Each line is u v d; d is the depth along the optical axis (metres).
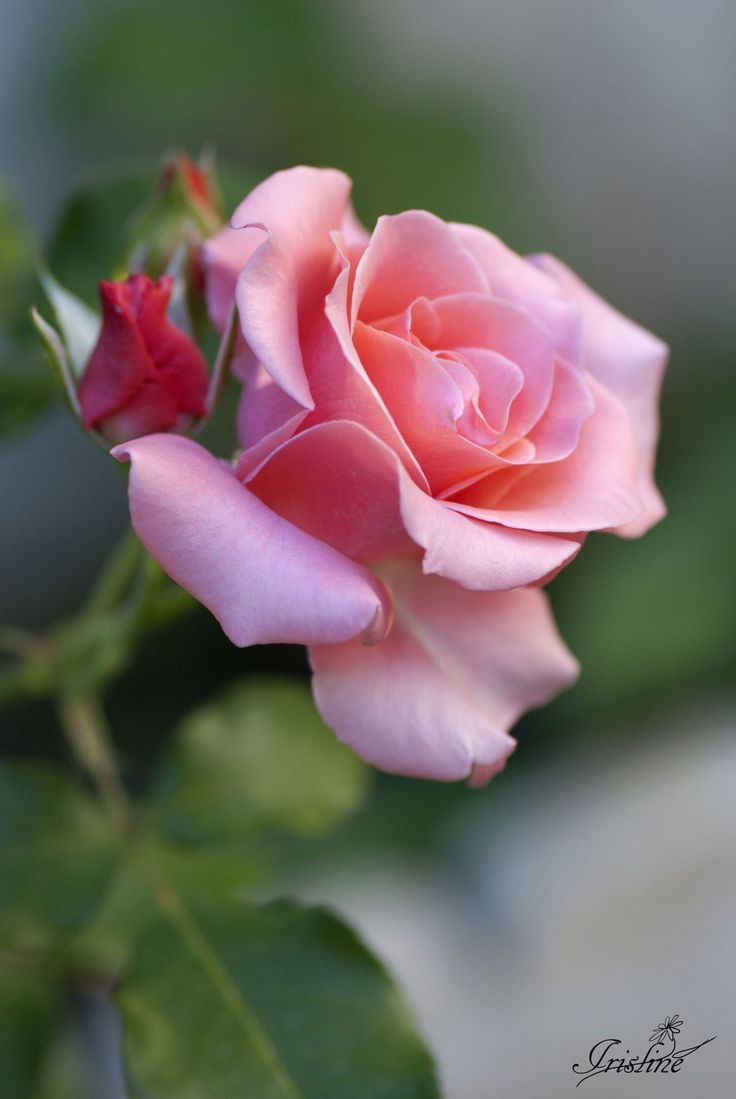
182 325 0.50
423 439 0.46
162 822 0.55
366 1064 0.51
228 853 0.57
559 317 0.48
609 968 0.77
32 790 0.55
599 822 0.82
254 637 0.45
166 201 0.51
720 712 0.88
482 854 0.83
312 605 0.45
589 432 0.48
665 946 0.78
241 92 0.88
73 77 0.88
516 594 0.49
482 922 0.79
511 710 0.49
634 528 0.49
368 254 0.46
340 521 0.46
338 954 0.52
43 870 0.54
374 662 0.47
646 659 0.85
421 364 0.46
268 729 0.58
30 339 0.57
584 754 0.88
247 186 0.58
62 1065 0.62
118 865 0.54
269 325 0.45
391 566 0.48
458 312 0.48
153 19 0.88
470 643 0.48
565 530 0.46
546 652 0.49
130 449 0.45
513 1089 0.71
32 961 0.57
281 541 0.45
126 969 0.52
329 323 0.46
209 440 0.58
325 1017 0.51
